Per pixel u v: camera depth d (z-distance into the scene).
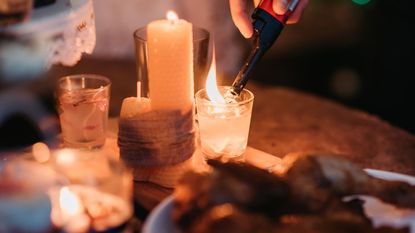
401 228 0.66
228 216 0.62
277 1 0.85
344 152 0.98
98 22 1.55
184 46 0.78
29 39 0.75
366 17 2.64
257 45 0.86
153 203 0.78
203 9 1.66
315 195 0.68
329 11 2.65
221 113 0.84
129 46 1.59
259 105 1.17
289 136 1.03
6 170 0.68
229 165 0.69
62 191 0.69
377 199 0.69
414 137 1.03
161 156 0.79
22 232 0.63
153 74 0.79
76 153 0.71
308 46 2.56
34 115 1.10
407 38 2.55
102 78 0.91
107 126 0.96
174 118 0.79
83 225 0.66
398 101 2.23
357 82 2.35
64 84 0.91
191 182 0.67
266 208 0.66
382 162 0.95
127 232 0.68
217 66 1.72
